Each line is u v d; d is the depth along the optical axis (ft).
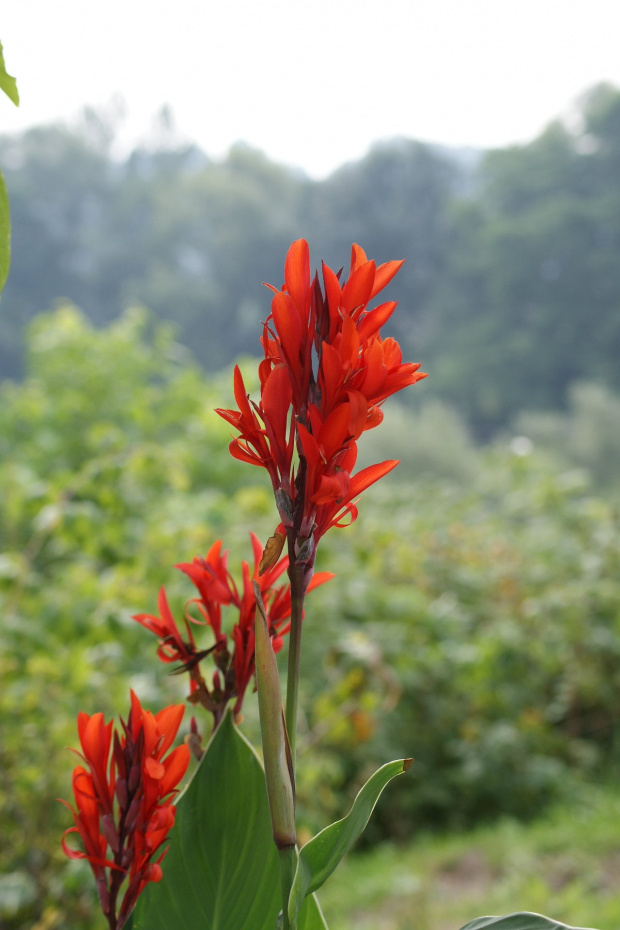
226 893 2.31
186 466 21.88
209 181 172.55
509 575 20.22
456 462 51.31
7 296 148.25
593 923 9.90
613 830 12.88
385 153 171.42
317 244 172.24
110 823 2.04
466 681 15.99
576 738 17.40
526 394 127.85
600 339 127.34
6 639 9.16
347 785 14.40
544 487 24.62
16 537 13.20
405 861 12.86
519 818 14.66
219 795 2.34
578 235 132.05
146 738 2.04
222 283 167.94
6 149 170.71
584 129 149.48
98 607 9.51
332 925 10.52
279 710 1.76
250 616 2.25
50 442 22.74
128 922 2.24
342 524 1.81
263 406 1.75
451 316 148.25
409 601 16.62
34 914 7.77
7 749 8.53
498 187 149.89
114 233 171.22
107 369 26.48
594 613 18.15
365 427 1.75
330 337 1.79
